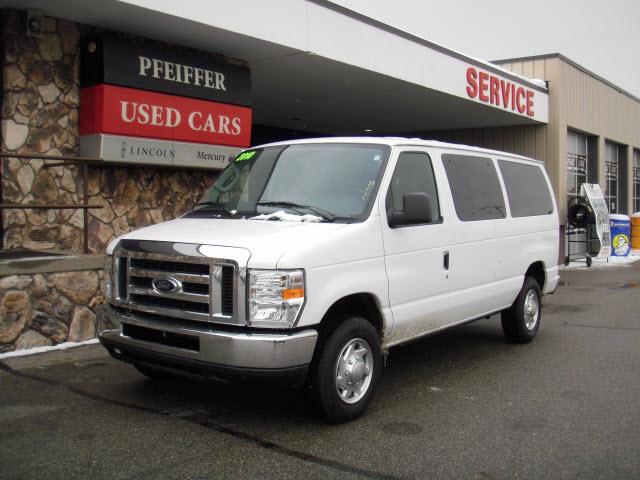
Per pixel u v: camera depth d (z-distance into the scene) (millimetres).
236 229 5027
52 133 8141
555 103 17344
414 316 5625
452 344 7812
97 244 8570
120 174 8789
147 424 4922
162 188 9289
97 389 5762
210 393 5703
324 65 10688
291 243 4633
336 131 19656
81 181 8406
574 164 19469
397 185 5586
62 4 7531
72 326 7215
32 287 6887
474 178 6766
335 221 5160
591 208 17266
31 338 6910
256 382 4469
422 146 6051
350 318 5031
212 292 4543
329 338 4832
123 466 4164
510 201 7359
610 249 18328
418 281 5660
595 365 6801
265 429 4852
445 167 6316
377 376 5242
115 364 6543
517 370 6602
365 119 17047
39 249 8039
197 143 9180
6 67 7711
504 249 7035
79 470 4094
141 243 5000
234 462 4250
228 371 4441
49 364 6504
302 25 9656
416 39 12125
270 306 4438
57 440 4586
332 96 13633
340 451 4445
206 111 9273
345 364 4949
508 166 7535
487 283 6742
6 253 7594
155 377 6020
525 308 7691
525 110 16219
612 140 21734
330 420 4902
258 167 6090
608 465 4238
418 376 6375
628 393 5809
